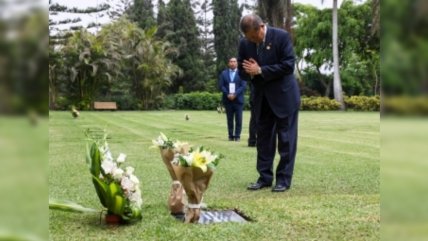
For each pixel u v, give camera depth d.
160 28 30.34
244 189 3.10
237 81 6.64
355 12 25.53
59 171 3.62
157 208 2.46
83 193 2.79
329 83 26.59
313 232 2.02
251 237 1.95
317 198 2.77
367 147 5.78
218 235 1.97
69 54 17.94
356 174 3.68
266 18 15.46
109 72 20.16
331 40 26.34
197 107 23.16
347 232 2.01
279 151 3.11
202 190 2.20
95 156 2.17
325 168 4.01
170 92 29.69
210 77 31.80
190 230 2.03
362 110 20.44
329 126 9.98
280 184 3.08
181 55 29.95
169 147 2.41
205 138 7.07
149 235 1.96
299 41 27.25
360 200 2.69
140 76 22.25
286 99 3.10
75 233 1.96
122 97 22.11
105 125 9.86
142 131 8.39
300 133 8.12
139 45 22.09
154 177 3.49
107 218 2.12
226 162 4.36
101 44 19.95
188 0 31.16
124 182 2.15
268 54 3.14
